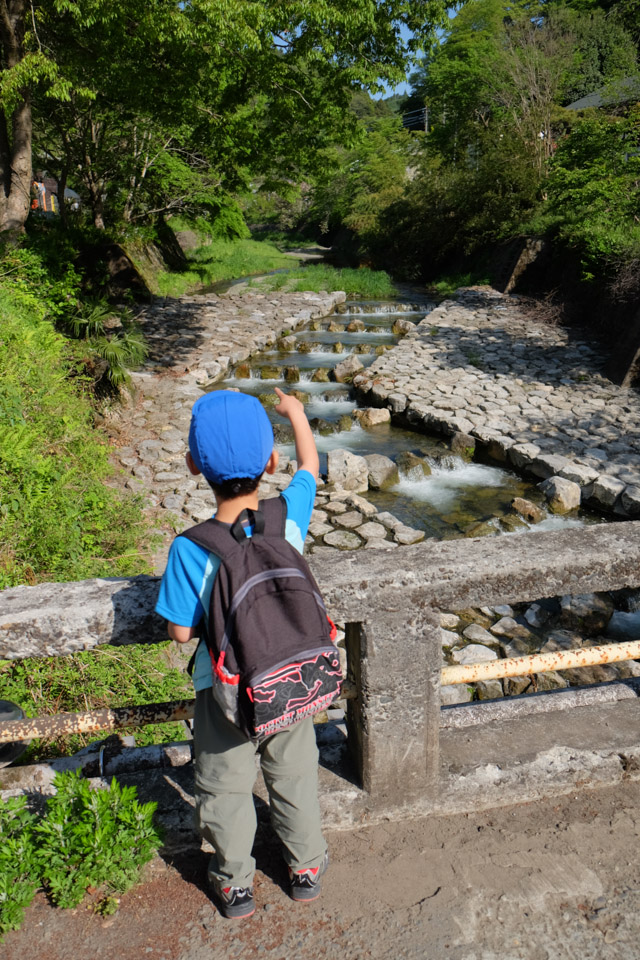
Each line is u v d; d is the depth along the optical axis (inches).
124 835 81.9
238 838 74.7
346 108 563.2
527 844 88.5
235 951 75.6
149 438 408.2
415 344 663.1
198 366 579.8
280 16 413.1
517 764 94.3
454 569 81.3
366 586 78.4
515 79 1099.3
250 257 1413.6
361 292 1049.5
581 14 1434.5
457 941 76.7
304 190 2378.2
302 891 80.4
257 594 61.2
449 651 238.4
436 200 1218.6
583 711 105.3
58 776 86.0
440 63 1402.6
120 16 421.7
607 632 254.2
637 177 748.6
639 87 869.8
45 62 406.3
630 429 430.9
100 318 460.8
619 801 95.2
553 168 923.4
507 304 845.2
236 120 618.2
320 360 652.7
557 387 521.3
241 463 63.6
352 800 89.6
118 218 997.2
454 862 86.1
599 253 681.0
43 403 292.4
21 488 227.1
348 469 374.0
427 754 89.1
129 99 593.6
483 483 386.6
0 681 155.4
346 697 86.6
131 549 248.5
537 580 82.7
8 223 534.3
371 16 435.5
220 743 71.1
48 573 204.7
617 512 344.2
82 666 162.1
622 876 84.3
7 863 79.8
